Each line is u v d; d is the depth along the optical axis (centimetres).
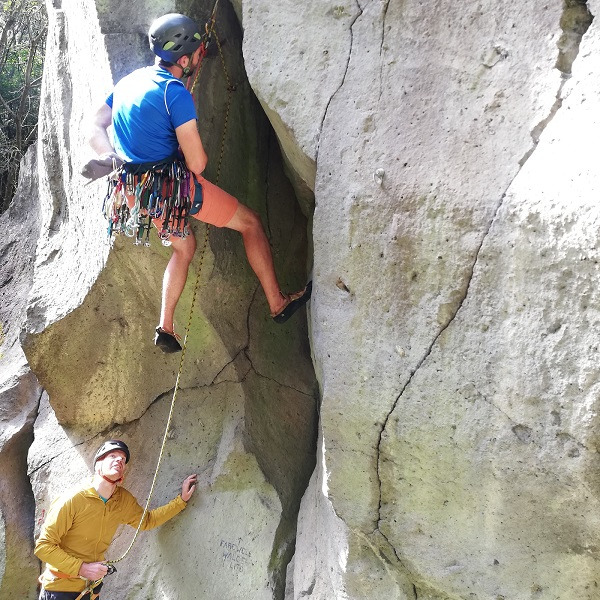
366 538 284
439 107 247
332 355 272
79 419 428
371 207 256
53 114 444
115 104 279
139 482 399
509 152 233
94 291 384
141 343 399
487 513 250
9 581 424
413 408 255
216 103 344
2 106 773
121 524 401
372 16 261
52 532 354
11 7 752
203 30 332
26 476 460
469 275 238
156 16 327
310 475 392
